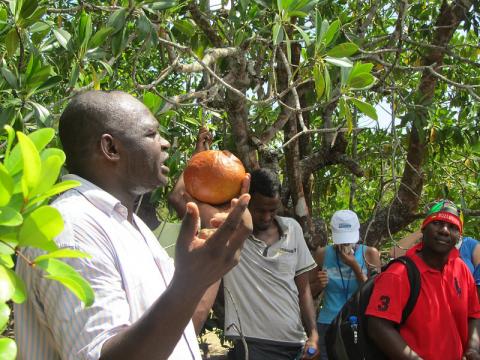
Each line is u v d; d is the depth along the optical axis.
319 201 6.28
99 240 1.51
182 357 1.65
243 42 3.49
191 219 1.30
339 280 4.14
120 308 1.43
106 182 1.68
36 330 1.51
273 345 3.55
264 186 3.57
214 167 1.93
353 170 5.04
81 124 1.67
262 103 2.99
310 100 4.55
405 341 3.11
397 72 5.34
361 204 6.53
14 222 1.00
